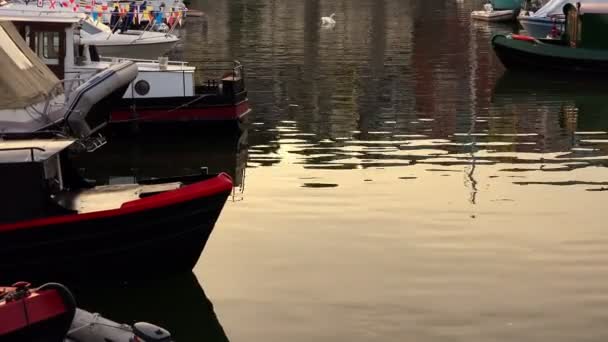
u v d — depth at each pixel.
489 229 19.94
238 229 19.94
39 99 21.55
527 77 42.03
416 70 43.97
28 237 15.64
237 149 27.45
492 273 17.48
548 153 27.09
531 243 19.08
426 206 21.56
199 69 43.31
